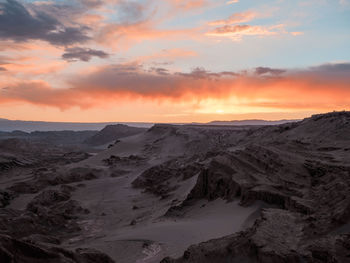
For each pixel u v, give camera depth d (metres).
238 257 19.06
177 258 21.27
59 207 56.69
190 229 31.38
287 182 35.81
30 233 39.09
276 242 19.28
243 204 34.47
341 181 28.75
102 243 32.50
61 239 39.47
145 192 66.62
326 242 18.47
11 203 62.41
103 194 70.06
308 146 53.59
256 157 44.69
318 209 25.17
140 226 41.34
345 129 58.03
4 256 15.59
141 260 25.42
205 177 46.31
